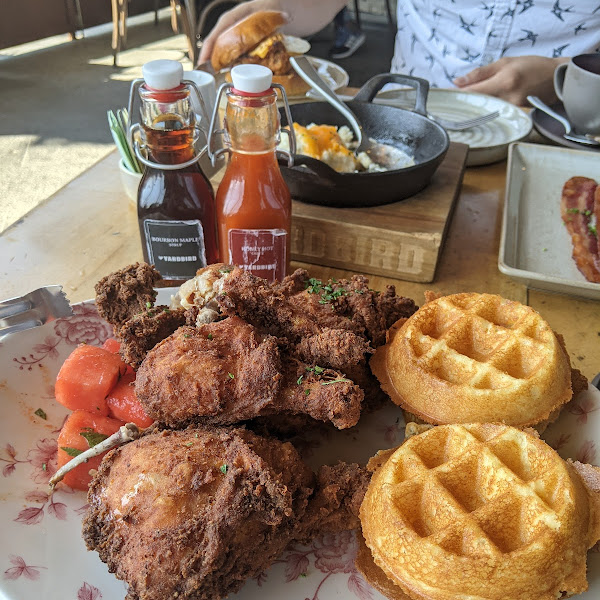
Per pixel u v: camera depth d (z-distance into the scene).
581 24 0.86
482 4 0.88
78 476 0.31
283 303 0.34
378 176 0.47
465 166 0.60
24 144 1.32
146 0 2.15
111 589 0.28
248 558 0.28
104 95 1.56
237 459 0.28
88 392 0.34
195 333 0.32
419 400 0.34
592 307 0.47
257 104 0.38
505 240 0.49
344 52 1.83
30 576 0.28
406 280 0.49
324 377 0.32
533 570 0.25
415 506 0.29
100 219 0.56
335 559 0.30
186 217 0.42
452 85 0.95
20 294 0.46
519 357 0.34
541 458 0.29
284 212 0.42
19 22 1.80
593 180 0.58
